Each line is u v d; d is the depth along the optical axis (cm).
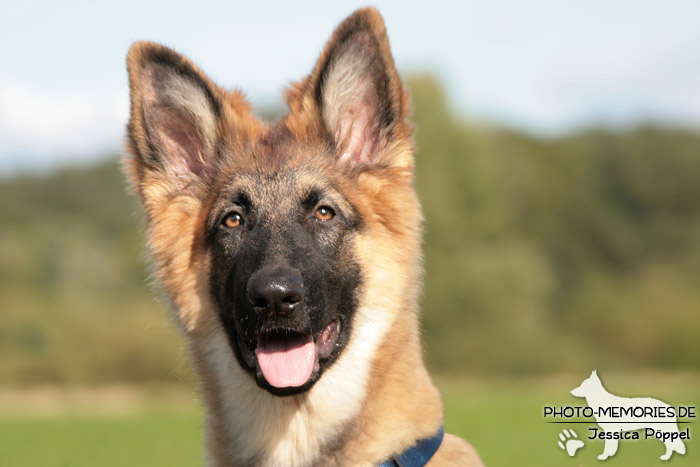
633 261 4884
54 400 2700
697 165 5475
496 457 1091
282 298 453
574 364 3366
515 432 1364
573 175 5322
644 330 3522
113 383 3066
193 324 513
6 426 1795
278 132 545
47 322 3183
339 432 470
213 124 546
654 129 5716
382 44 512
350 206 503
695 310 3578
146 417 2045
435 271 3403
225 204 507
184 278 516
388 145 513
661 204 5369
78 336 3100
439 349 3359
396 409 465
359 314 494
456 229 3459
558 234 4903
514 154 5078
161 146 534
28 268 3706
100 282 3753
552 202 4994
